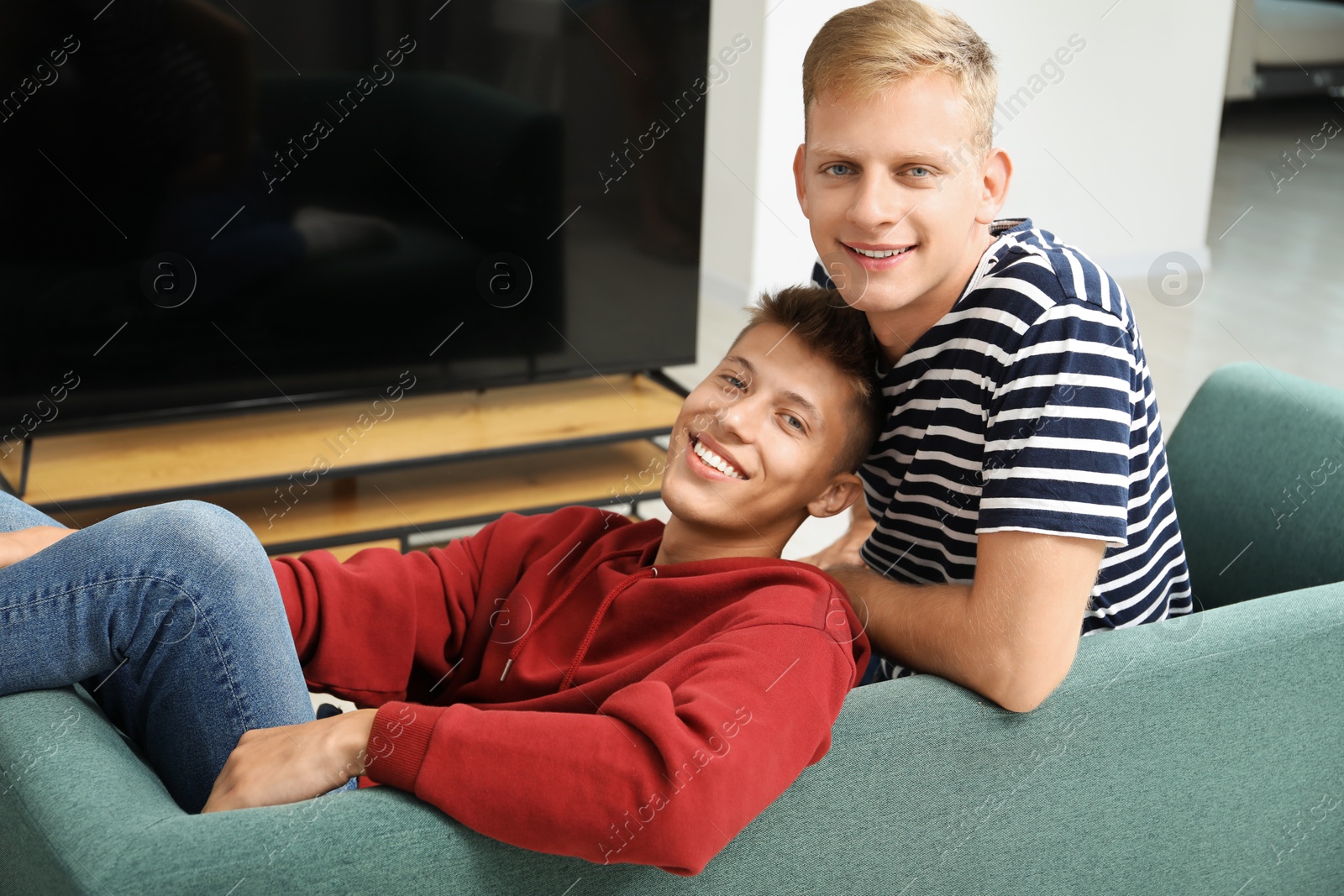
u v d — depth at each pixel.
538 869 0.79
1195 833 1.09
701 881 0.85
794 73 3.62
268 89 2.21
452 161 2.38
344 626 1.06
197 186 2.20
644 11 2.45
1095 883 1.06
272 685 0.91
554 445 2.42
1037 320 0.97
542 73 2.41
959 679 0.96
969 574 1.13
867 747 0.89
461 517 2.33
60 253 2.15
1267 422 1.44
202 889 0.70
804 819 0.88
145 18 2.10
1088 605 1.10
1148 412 1.05
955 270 1.02
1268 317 3.74
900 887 0.94
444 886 0.76
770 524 1.09
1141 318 3.72
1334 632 1.10
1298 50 6.21
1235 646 1.04
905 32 0.96
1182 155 4.19
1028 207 4.02
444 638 1.13
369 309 2.39
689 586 1.02
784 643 0.88
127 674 0.90
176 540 0.88
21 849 0.76
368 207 2.34
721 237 3.90
